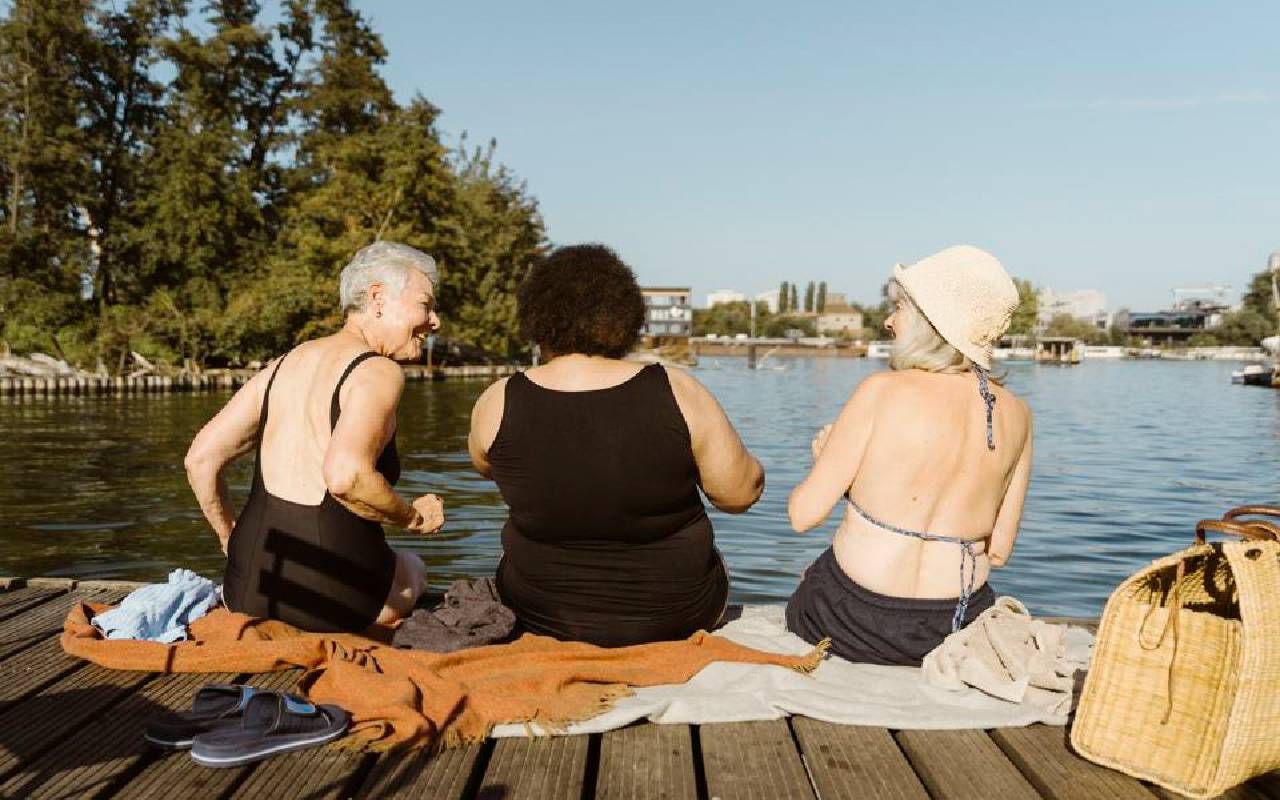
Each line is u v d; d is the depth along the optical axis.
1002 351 97.06
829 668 2.76
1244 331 101.38
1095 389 40.72
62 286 39.09
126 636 2.89
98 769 2.11
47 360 35.03
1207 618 2.07
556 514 2.64
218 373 34.75
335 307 38.81
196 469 2.97
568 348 2.70
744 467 2.75
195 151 42.06
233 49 47.84
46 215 41.25
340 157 43.69
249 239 45.72
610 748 2.27
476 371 44.75
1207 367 75.25
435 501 2.88
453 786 2.05
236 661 2.66
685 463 2.60
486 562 6.97
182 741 2.21
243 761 2.12
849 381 48.94
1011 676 2.56
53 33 40.59
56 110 40.41
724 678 2.60
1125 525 9.34
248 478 12.03
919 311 2.74
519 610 2.88
